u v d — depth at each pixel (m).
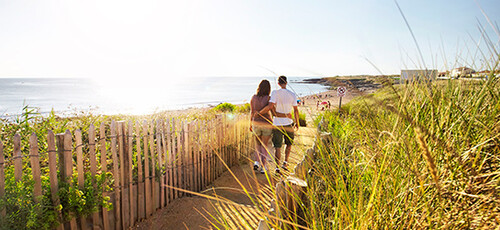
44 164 3.00
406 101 1.43
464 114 1.27
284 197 1.96
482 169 1.10
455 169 1.04
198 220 3.14
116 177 2.91
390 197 1.25
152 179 3.39
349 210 1.31
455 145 1.15
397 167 1.29
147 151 3.34
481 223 0.90
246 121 6.07
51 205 2.30
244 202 3.59
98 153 3.31
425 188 1.12
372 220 1.17
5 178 2.22
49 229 2.23
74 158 3.47
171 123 3.76
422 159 1.17
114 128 2.87
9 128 3.03
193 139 4.17
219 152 4.95
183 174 4.02
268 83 4.68
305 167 2.28
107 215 2.82
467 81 1.58
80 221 2.58
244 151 5.99
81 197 2.48
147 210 3.33
